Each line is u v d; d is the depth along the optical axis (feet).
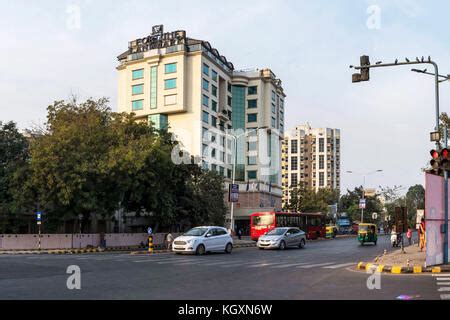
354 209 337.52
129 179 127.95
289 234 118.93
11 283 45.65
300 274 55.21
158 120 246.47
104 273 56.18
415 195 504.43
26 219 140.87
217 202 174.19
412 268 56.90
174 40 250.57
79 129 127.65
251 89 289.94
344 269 62.03
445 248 61.36
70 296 37.32
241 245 138.62
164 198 147.23
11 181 132.16
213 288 42.37
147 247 140.05
